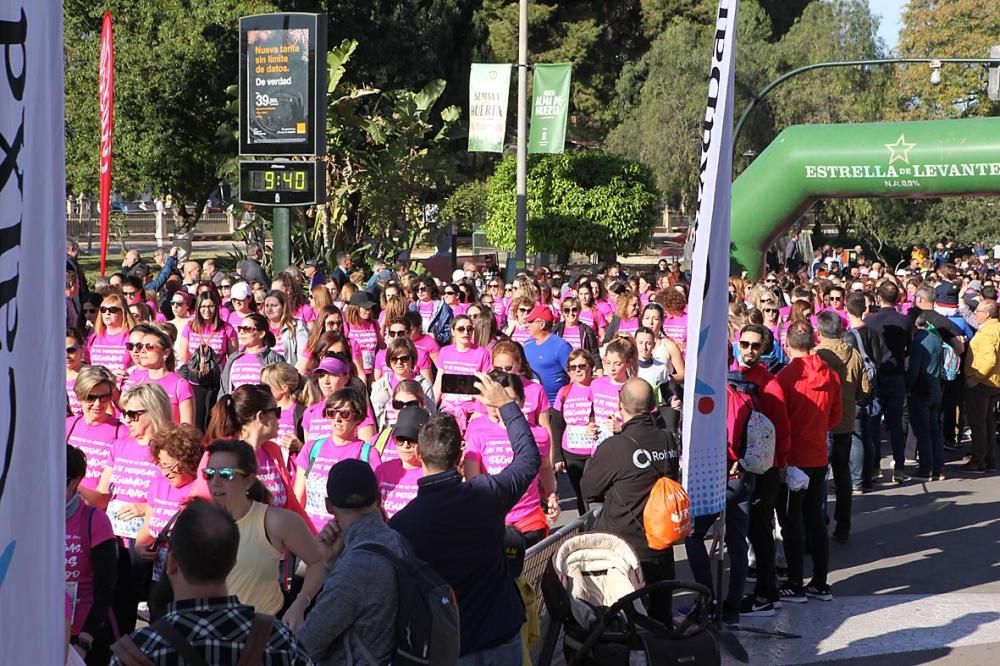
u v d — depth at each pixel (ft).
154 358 25.38
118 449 20.25
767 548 25.36
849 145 63.52
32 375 7.32
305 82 56.90
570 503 36.22
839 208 147.64
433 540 14.56
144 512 19.81
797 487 25.57
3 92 6.98
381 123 82.94
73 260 45.80
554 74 71.67
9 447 7.05
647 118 144.05
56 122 7.64
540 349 32.32
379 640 12.88
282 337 35.86
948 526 33.78
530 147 72.38
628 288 48.60
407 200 84.28
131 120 94.94
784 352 38.47
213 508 10.36
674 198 152.35
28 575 7.29
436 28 141.59
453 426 15.12
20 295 7.16
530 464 15.78
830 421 26.50
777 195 65.62
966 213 145.79
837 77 141.90
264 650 10.10
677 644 17.46
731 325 32.78
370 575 12.84
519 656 15.15
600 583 18.49
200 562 10.07
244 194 58.44
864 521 34.53
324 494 20.35
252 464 15.33
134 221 181.16
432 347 33.94
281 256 59.21
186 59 94.12
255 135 57.77
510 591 15.28
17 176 7.12
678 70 144.46
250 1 96.68
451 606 13.16
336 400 20.16
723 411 21.66
